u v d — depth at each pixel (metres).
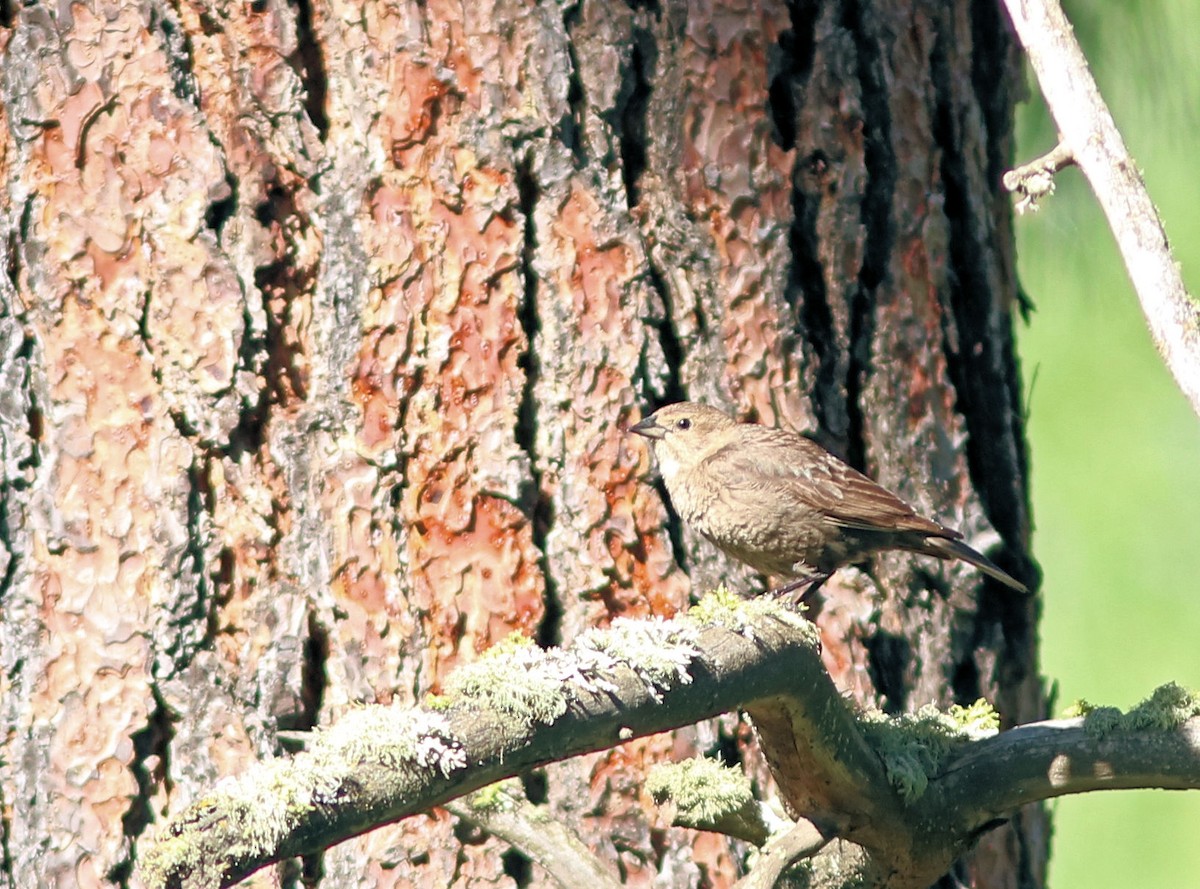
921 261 7.87
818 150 7.65
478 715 4.96
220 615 6.84
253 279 6.98
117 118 7.04
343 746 4.74
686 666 5.39
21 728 6.79
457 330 7.05
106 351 6.94
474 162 7.12
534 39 7.22
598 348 7.18
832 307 7.70
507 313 7.08
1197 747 6.18
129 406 6.91
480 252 7.09
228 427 6.89
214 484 6.91
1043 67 5.34
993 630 7.98
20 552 6.89
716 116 7.49
